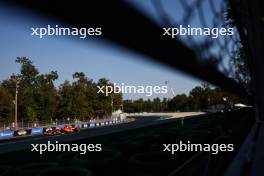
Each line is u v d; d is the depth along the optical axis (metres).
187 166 6.34
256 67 8.16
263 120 11.66
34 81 90.31
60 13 1.25
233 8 4.91
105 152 6.43
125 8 1.66
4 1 1.03
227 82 6.61
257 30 5.66
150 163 5.82
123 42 1.90
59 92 89.81
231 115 21.64
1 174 5.24
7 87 84.94
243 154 6.09
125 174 5.51
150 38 2.10
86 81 98.88
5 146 9.21
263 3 4.75
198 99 140.75
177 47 2.63
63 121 82.44
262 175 4.90
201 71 3.77
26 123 69.19
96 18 1.50
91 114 93.88
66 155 6.68
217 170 5.56
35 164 5.74
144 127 15.12
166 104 167.00
